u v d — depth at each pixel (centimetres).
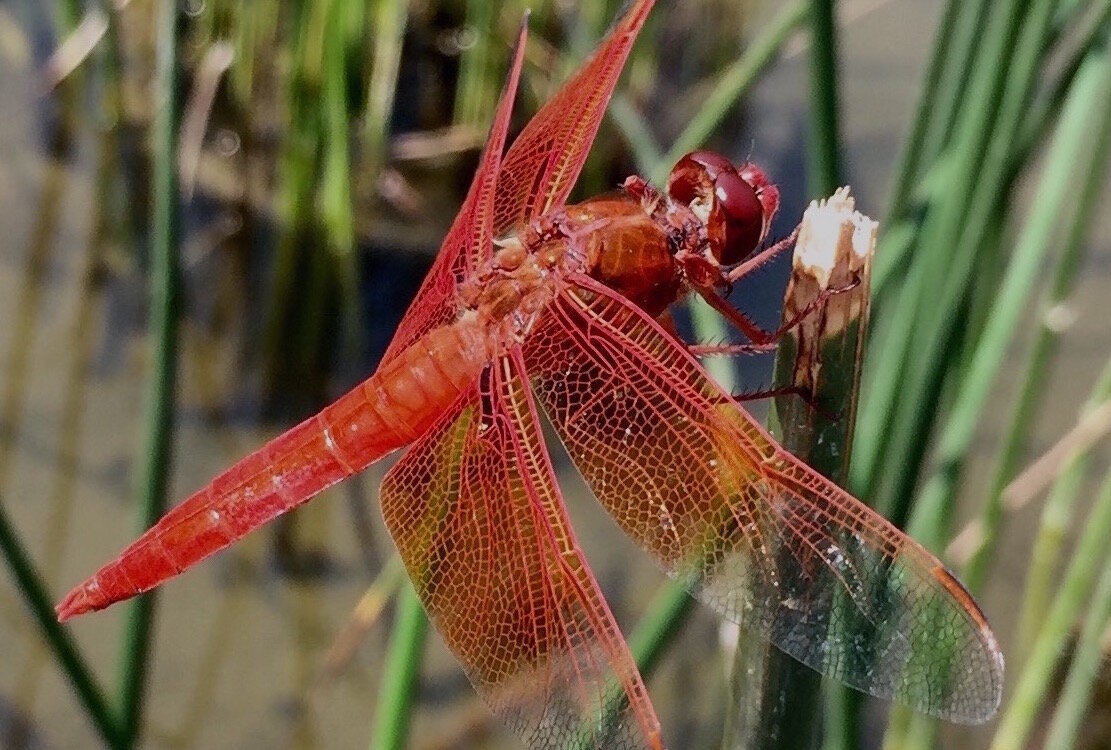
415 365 33
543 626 31
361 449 33
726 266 32
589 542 39
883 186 50
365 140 48
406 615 33
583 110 32
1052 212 34
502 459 32
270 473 33
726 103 36
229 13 52
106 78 50
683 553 31
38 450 40
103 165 51
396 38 47
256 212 49
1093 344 43
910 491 32
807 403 30
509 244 33
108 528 39
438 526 32
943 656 30
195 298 46
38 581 32
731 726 31
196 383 42
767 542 31
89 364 43
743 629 31
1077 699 34
